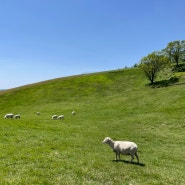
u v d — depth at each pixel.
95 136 37.19
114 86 107.75
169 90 80.56
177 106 62.03
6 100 99.69
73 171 17.80
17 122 40.78
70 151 24.27
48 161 19.67
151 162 24.28
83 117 61.09
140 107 67.06
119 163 21.42
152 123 51.28
